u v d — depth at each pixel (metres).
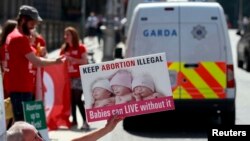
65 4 51.97
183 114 14.20
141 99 5.11
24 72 9.49
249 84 23.86
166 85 5.10
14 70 9.47
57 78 13.02
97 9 70.19
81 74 5.10
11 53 9.43
